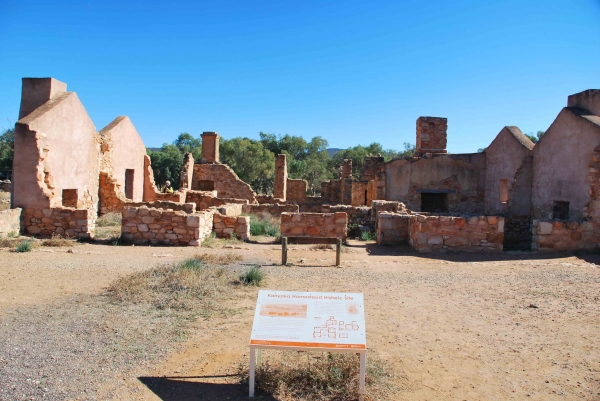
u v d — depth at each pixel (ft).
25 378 14.39
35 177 45.29
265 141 200.54
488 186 75.72
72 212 44.70
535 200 59.88
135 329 18.85
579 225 41.32
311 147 205.16
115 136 69.51
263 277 28.35
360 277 29.68
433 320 20.94
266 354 16.78
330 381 14.40
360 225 58.23
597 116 48.70
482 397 13.94
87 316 20.26
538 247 41.24
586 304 23.50
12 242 39.09
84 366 15.37
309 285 27.04
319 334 13.64
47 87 52.08
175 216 42.60
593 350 17.47
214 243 43.98
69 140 53.11
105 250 38.55
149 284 25.32
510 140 67.10
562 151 52.75
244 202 78.54
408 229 46.11
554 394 14.15
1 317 19.99
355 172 188.75
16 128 45.01
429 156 77.82
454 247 41.24
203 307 21.98
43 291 24.40
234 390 14.16
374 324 20.31
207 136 97.96
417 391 14.23
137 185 79.41
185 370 15.38
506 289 26.78
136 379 14.64
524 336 18.97
